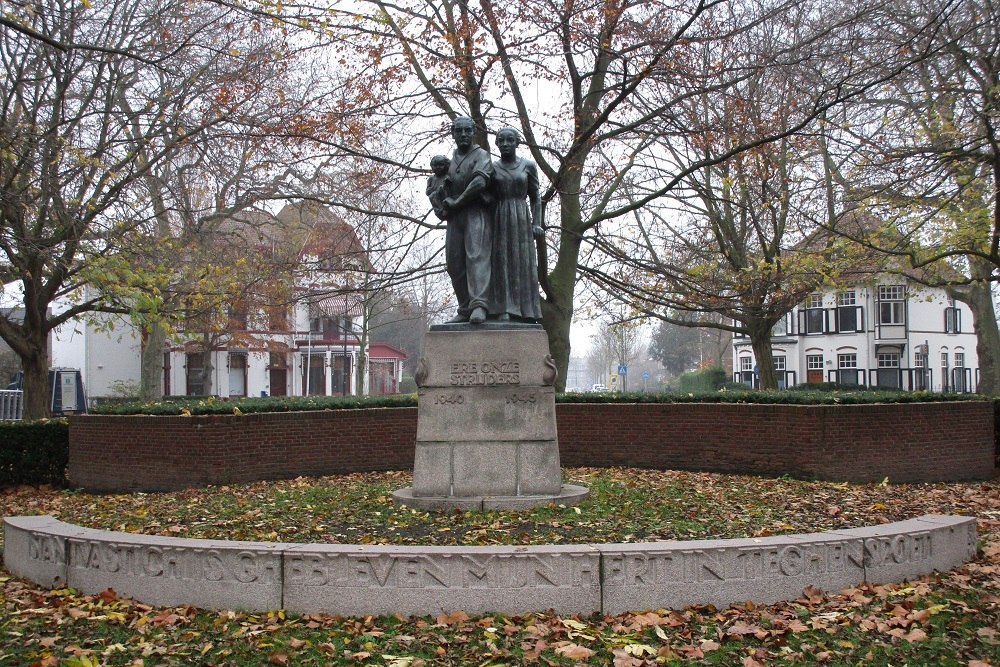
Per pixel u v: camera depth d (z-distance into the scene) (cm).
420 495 959
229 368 4581
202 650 571
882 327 4400
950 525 756
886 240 2067
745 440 1579
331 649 568
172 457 1507
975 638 590
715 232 2323
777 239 2169
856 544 693
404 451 1694
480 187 977
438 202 1017
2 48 1803
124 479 1534
